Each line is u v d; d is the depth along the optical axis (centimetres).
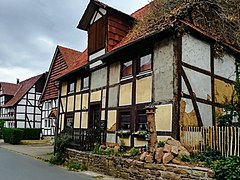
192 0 1012
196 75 927
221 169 618
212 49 1012
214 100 977
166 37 932
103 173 959
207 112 943
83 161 1088
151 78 973
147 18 1190
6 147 2156
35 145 2345
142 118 1002
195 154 776
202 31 975
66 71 1656
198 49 953
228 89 1048
